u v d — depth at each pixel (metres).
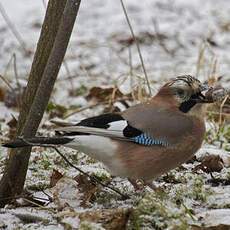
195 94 9.91
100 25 22.86
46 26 9.62
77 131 9.29
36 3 24.95
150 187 9.96
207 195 9.56
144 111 9.73
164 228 8.45
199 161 11.57
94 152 9.47
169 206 8.85
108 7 24.25
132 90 14.99
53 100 16.48
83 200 9.62
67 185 10.02
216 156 11.03
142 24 22.70
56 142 9.24
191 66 18.83
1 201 9.73
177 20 23.03
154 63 19.52
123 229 8.53
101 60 20.06
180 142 9.72
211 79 15.09
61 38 9.30
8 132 13.68
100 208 9.44
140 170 9.66
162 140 9.59
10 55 20.81
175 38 21.58
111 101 14.99
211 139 12.84
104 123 9.47
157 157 9.64
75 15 9.33
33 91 9.65
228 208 9.28
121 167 9.61
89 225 8.23
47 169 11.27
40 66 9.61
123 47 20.83
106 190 10.19
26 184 10.48
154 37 21.59
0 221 8.95
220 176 10.60
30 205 9.74
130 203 9.66
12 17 23.89
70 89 17.64
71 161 11.68
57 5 9.57
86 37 21.84
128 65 19.22
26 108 9.69
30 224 8.86
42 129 13.90
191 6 24.05
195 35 21.84
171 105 9.88
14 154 9.62
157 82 17.11
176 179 10.59
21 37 22.22
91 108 15.84
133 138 9.47
